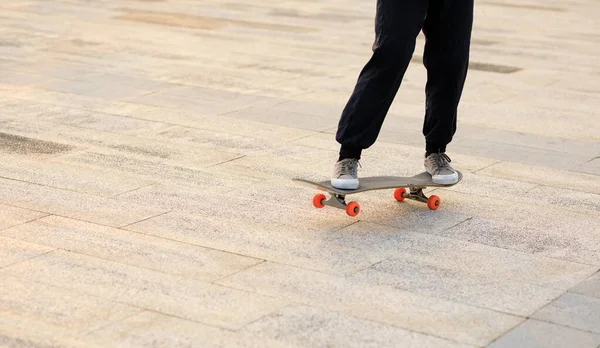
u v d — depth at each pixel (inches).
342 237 188.7
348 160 193.9
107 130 271.7
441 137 204.7
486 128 288.0
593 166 249.1
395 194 212.7
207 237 186.7
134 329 144.9
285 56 402.6
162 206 205.2
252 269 170.6
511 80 366.6
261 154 251.0
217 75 356.5
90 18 493.7
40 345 139.0
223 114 295.6
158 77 349.4
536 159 254.4
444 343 143.1
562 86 357.7
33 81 335.3
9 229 188.1
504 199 217.9
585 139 278.2
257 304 155.3
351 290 162.4
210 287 161.9
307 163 243.8
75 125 276.1
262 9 557.0
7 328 144.4
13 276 164.6
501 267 175.5
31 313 150.0
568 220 204.4
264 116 294.4
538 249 185.5
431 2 193.3
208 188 219.6
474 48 440.5
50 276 165.0
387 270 171.9
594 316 154.9
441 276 170.1
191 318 149.3
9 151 245.9
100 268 169.2
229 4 573.6
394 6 185.5
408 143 266.5
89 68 362.0
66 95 315.0
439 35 195.8
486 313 154.6
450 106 201.0
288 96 324.5
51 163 236.5
